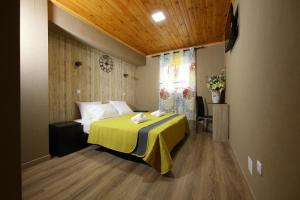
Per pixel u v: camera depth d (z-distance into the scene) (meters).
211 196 1.49
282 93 0.90
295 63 0.76
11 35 0.62
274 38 1.01
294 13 0.77
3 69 0.59
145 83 5.31
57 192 1.55
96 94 3.74
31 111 2.08
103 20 3.03
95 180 1.77
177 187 1.64
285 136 0.86
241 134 1.96
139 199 1.46
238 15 2.11
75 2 2.46
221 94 3.71
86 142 2.88
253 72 1.46
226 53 3.45
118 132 2.28
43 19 2.17
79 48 3.27
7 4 0.61
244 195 1.50
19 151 0.65
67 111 3.02
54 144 2.44
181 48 4.65
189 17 2.92
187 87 4.50
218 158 2.39
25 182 1.71
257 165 1.33
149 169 2.03
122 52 4.09
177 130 2.80
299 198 0.73
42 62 2.18
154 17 2.92
